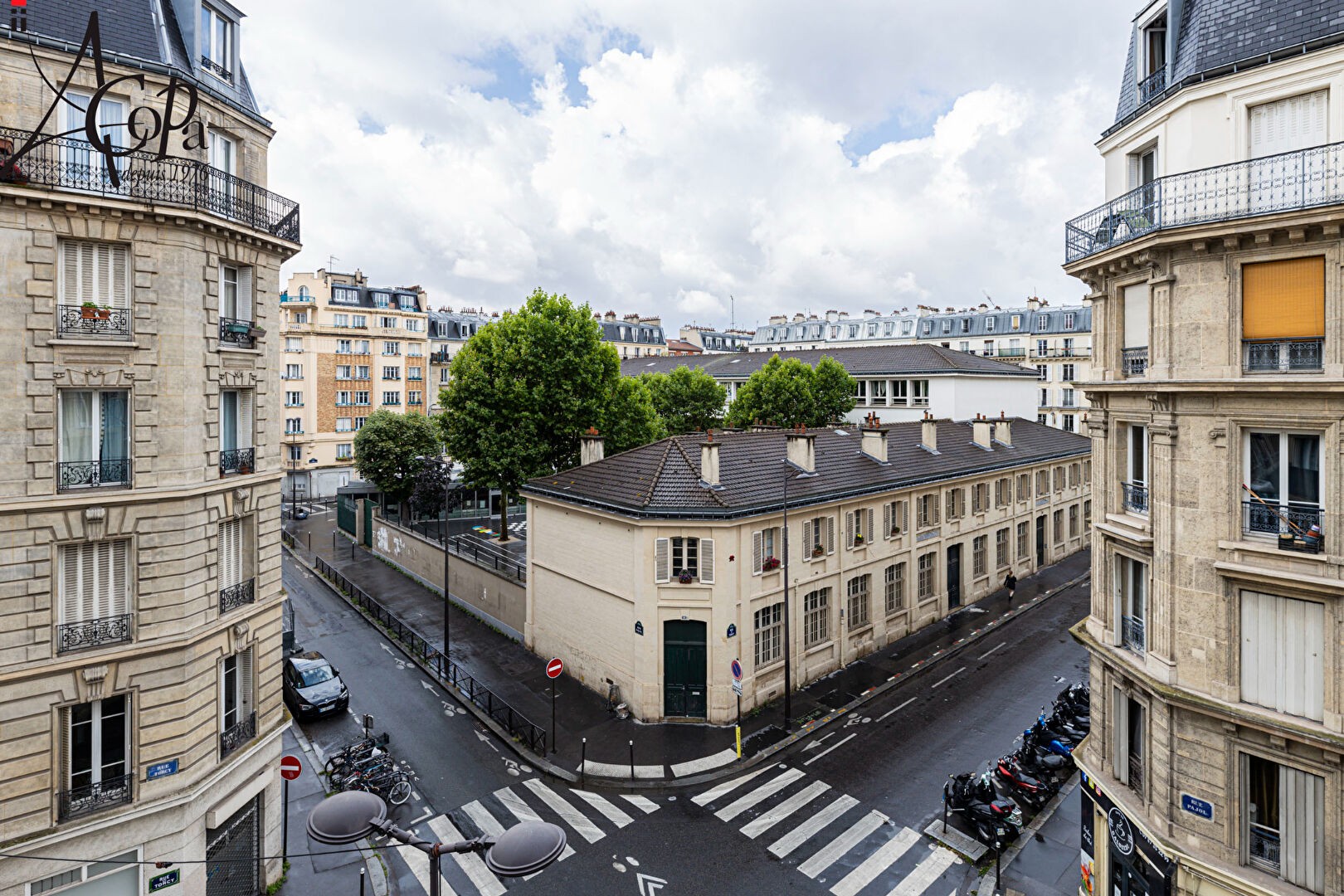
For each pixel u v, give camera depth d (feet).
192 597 45.68
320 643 99.66
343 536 168.76
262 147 52.80
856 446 109.09
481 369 126.41
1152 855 42.50
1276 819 38.63
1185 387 40.09
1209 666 40.24
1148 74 46.88
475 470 127.65
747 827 58.34
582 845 56.24
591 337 131.95
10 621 39.99
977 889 51.39
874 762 68.18
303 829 58.70
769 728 74.54
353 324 232.73
